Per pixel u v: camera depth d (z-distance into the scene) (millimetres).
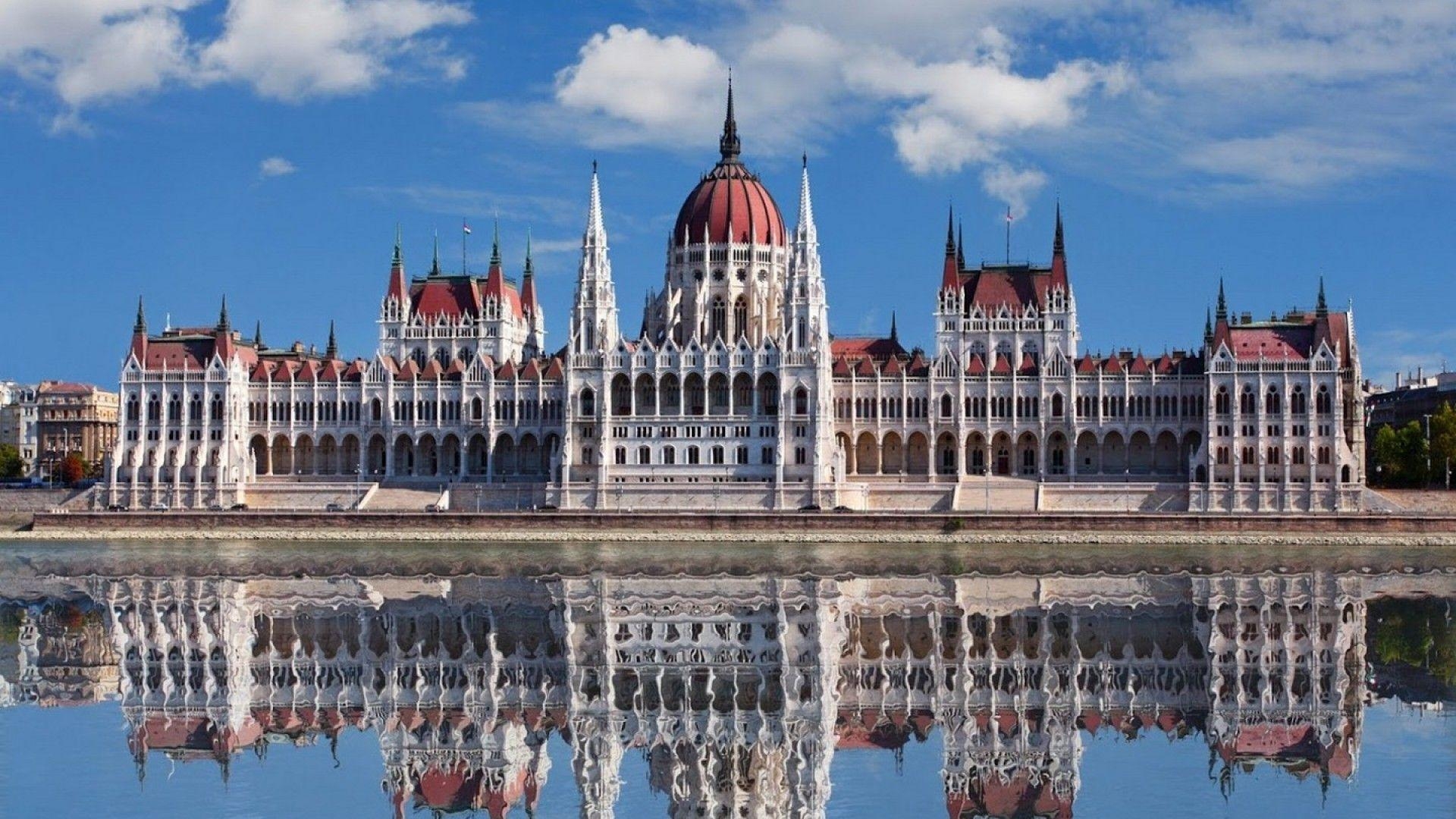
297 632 128375
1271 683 105812
